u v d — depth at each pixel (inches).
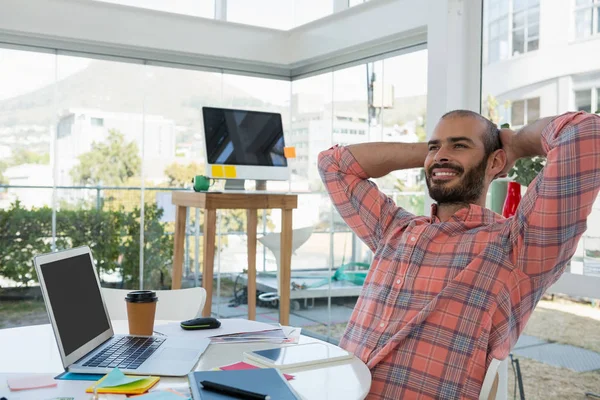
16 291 173.0
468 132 69.8
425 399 62.2
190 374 49.4
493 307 62.7
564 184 60.6
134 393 47.4
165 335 67.7
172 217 193.6
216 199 133.6
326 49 184.1
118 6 175.3
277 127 160.4
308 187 200.5
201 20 187.6
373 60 173.9
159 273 191.6
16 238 172.7
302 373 54.1
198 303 97.1
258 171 153.9
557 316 112.7
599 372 105.9
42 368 55.0
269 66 205.0
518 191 102.6
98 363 54.6
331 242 185.2
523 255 63.3
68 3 168.7
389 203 78.1
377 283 70.3
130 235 187.5
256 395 44.1
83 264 63.2
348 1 194.5
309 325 191.0
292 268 196.2
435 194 70.6
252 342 65.6
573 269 110.5
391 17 157.2
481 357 61.9
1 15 161.0
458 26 133.6
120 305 97.7
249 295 157.6
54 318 53.2
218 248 201.3
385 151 78.7
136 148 188.2
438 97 135.0
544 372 114.5
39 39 171.9
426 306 63.9
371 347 66.2
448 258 66.1
